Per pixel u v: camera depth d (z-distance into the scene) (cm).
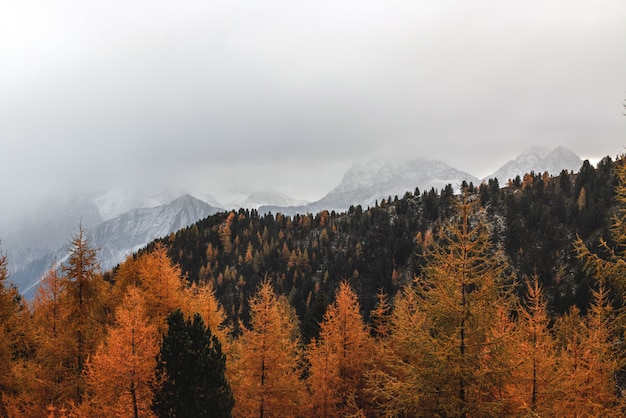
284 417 2322
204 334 1783
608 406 1859
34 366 2173
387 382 1673
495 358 1470
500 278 1515
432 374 1494
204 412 1662
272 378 2325
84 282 2366
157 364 1727
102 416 1766
